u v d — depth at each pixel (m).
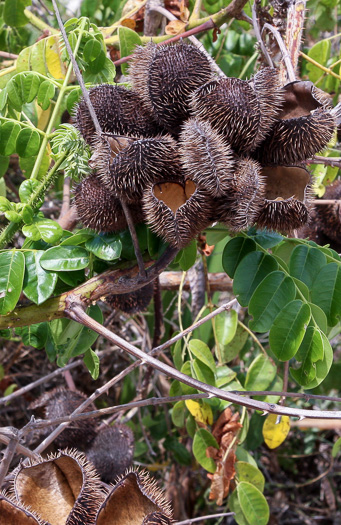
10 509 0.58
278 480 1.61
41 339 0.79
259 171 0.63
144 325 1.23
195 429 0.94
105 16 1.38
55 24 1.34
